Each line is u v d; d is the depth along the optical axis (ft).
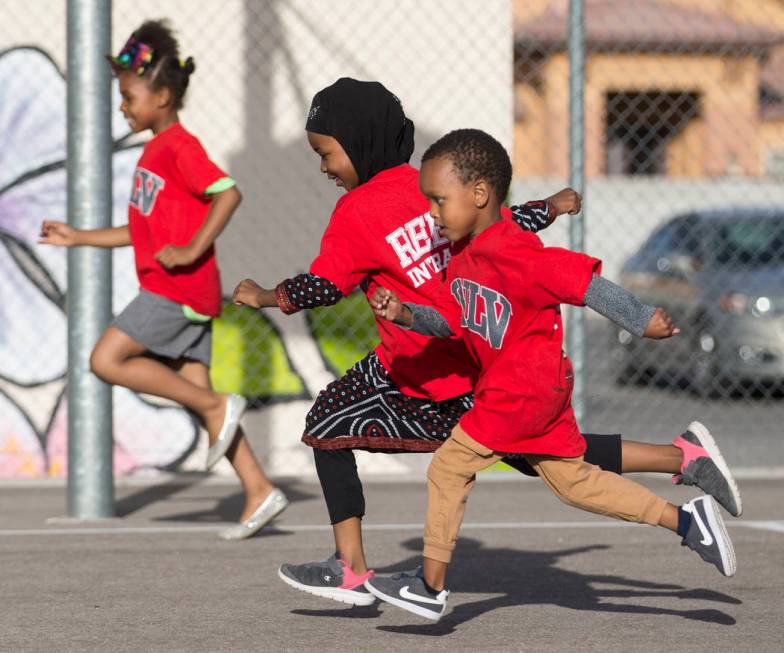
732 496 36.91
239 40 71.72
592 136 230.07
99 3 57.82
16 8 71.36
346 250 36.65
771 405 110.22
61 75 71.46
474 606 40.16
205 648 34.96
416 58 72.54
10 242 71.51
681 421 101.04
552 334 33.17
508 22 73.05
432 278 36.58
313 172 72.23
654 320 31.37
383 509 61.26
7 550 50.34
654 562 47.42
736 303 107.45
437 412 37.47
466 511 60.64
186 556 48.98
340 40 72.18
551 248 32.53
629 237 185.06
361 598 36.70
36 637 36.35
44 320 71.51
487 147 33.32
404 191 37.04
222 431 52.16
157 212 51.57
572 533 54.08
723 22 230.07
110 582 44.06
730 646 34.73
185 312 51.96
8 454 71.51
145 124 52.24
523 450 33.65
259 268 72.08
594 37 226.99
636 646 34.78
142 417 71.61
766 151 233.14
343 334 72.33
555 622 37.83
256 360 72.02
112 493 58.95
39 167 71.46
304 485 69.72
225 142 71.77
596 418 103.14
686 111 233.55
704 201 184.44
